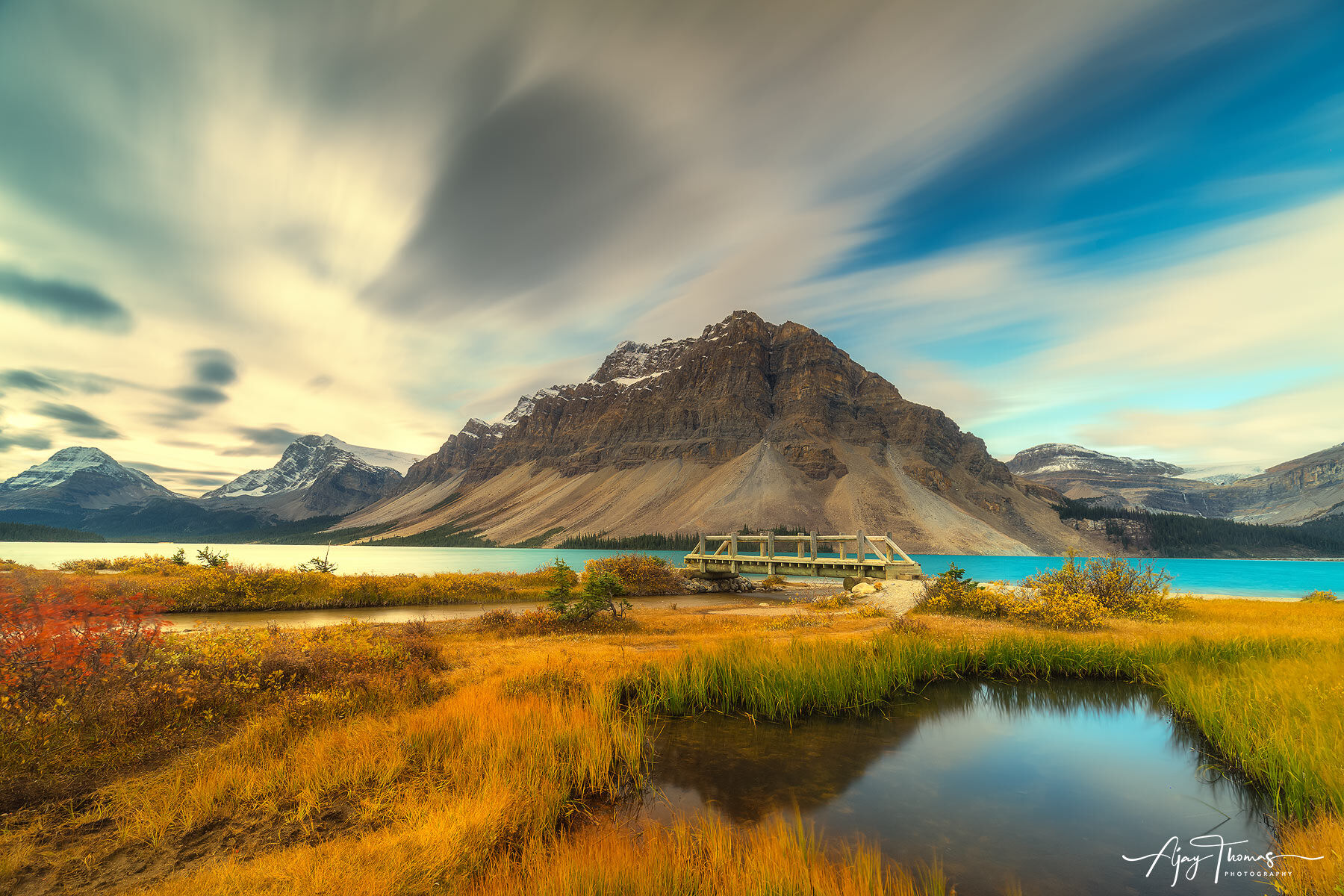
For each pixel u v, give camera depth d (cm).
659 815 696
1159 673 1358
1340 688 991
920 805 731
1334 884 504
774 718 1111
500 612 2130
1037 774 836
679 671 1223
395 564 11106
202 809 620
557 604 2091
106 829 580
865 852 602
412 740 816
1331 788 648
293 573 2692
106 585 2128
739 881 511
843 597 3042
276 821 616
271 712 884
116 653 877
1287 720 849
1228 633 1734
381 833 584
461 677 1195
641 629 1998
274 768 713
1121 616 2197
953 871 568
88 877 498
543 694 1073
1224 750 877
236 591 2375
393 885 486
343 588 2619
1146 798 755
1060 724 1087
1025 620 2075
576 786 755
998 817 698
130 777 682
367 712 941
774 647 1466
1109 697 1273
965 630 1864
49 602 872
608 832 625
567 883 496
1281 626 1911
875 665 1297
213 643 1039
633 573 3669
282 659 1057
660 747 947
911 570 3500
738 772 839
